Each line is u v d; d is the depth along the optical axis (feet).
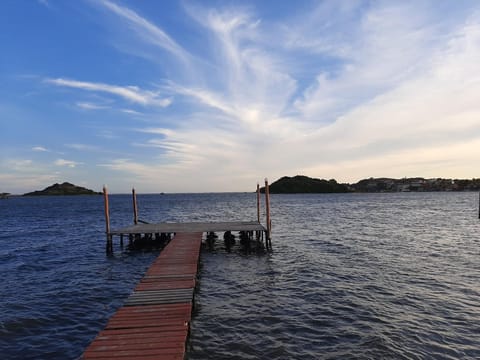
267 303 37.37
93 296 41.73
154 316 26.84
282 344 27.32
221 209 236.02
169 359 20.34
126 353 21.02
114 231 73.51
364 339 28.09
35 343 28.76
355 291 41.14
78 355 26.71
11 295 42.24
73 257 67.67
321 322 31.81
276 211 199.00
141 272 54.54
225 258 64.18
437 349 26.40
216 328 30.50
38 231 114.73
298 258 61.77
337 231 99.76
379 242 78.43
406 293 40.14
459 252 65.31
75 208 280.10
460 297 38.58
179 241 64.08
